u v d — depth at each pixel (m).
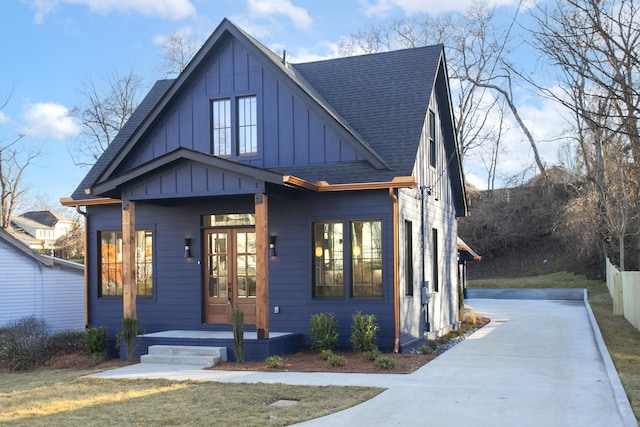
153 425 7.73
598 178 26.14
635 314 17.67
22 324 16.89
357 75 17.23
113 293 16.38
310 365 11.95
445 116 18.62
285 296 14.21
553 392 9.21
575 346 14.44
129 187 13.66
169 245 15.49
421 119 15.02
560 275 40.53
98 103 38.28
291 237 14.24
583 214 32.78
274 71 14.94
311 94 15.03
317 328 13.24
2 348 14.40
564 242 42.66
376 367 11.55
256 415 8.11
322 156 14.49
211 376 10.98
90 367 13.13
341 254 13.96
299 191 13.91
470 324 20.52
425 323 15.69
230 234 15.06
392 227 13.48
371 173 13.76
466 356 13.02
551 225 45.88
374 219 13.63
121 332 13.64
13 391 10.40
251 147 15.27
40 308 21.31
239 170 12.61
